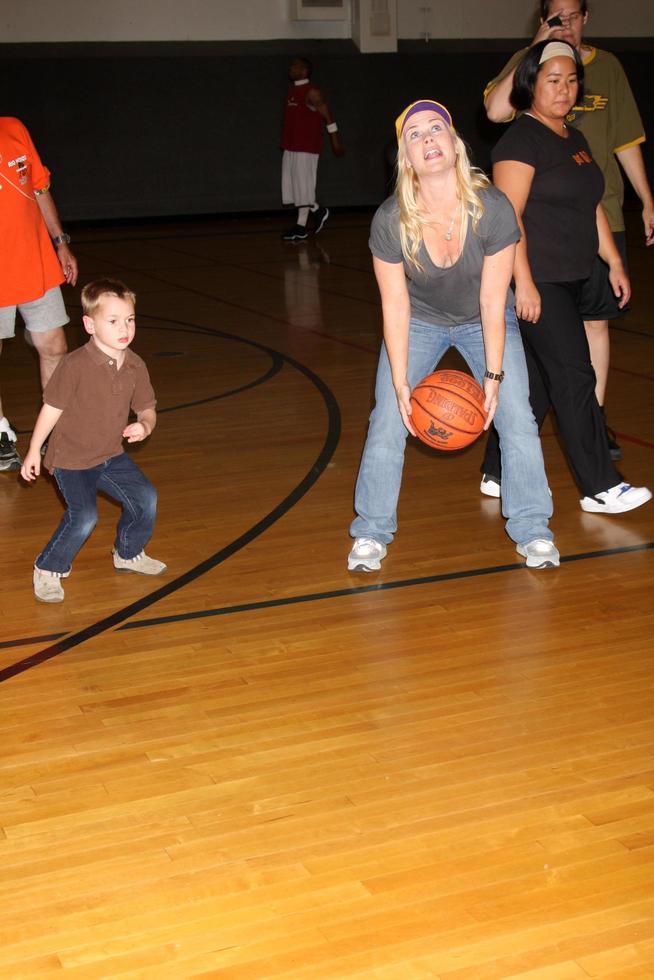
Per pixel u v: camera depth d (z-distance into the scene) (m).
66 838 2.40
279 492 4.78
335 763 2.67
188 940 2.07
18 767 2.69
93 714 2.94
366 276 11.33
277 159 17.09
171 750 2.75
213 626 3.47
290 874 2.25
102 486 3.76
